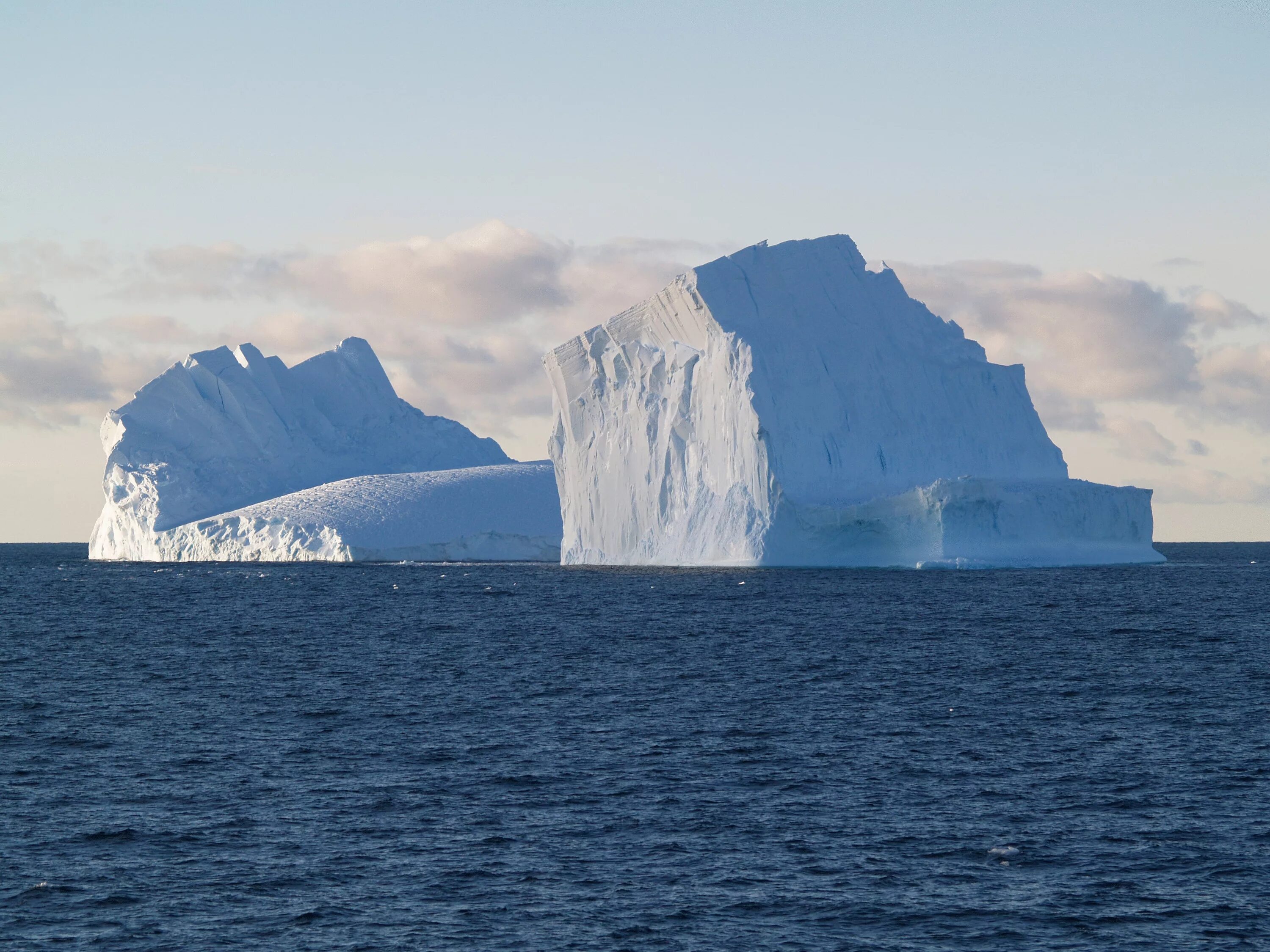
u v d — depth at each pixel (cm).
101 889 5094
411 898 5003
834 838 5747
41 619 17712
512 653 12750
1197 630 14462
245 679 10838
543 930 4688
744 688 10075
